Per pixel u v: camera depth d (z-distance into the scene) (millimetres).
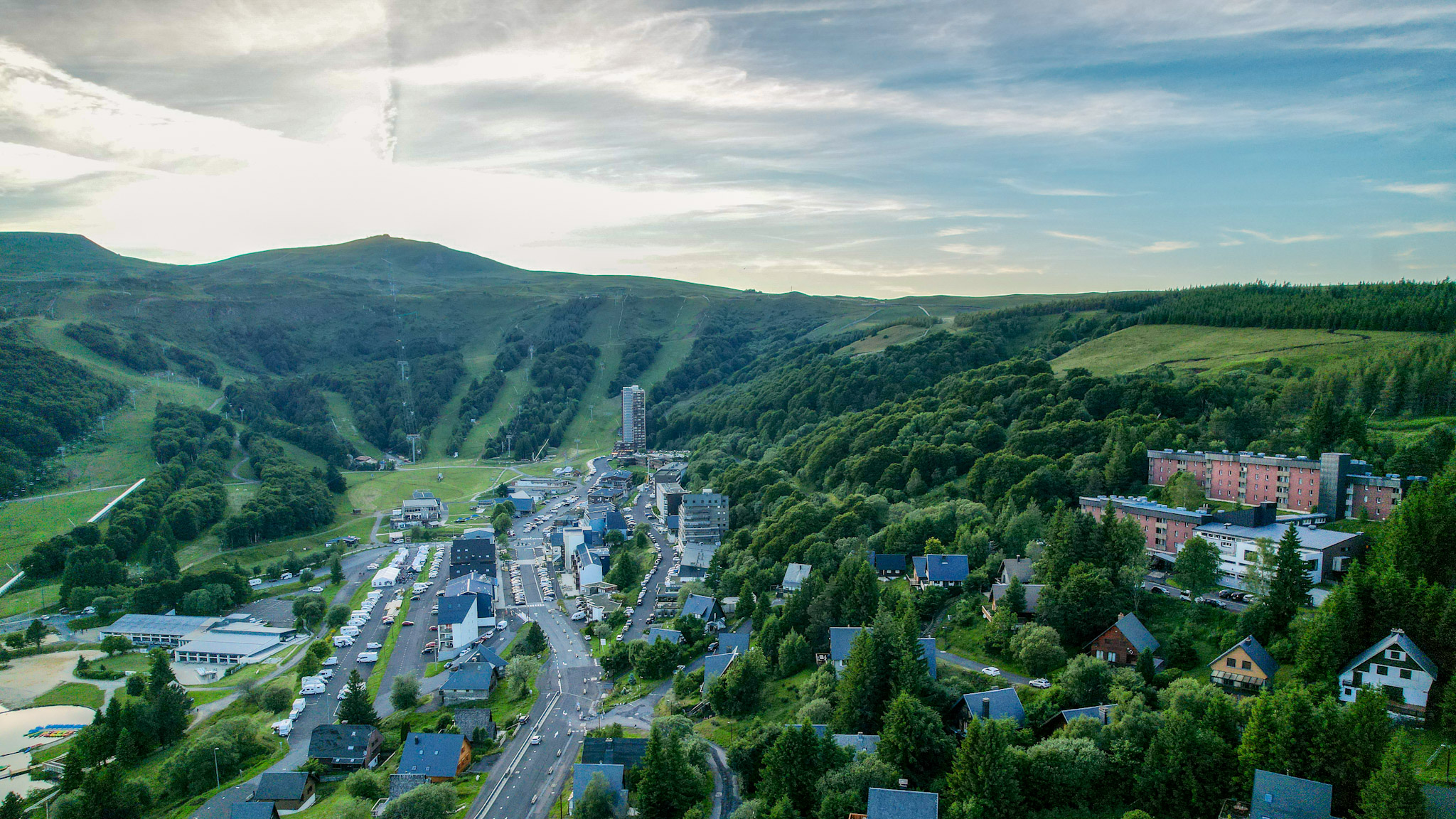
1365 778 114750
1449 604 135750
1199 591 183250
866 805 137375
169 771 193250
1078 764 131375
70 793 184250
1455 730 125438
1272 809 114875
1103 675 154625
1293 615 160000
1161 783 126125
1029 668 174875
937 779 142125
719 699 191000
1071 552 198250
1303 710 121062
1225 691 147250
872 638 173250
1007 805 128500
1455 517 159125
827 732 150125
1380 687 134500
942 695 164250
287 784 177125
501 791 168750
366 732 194125
